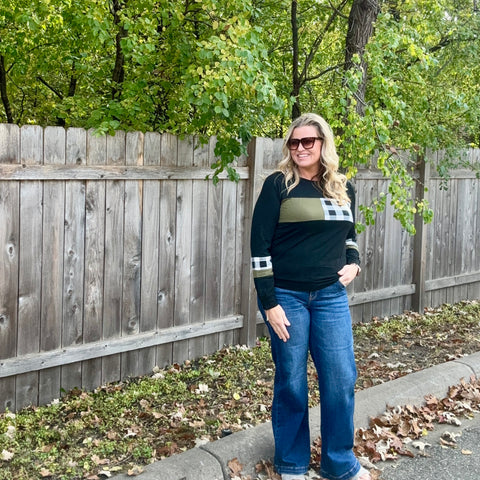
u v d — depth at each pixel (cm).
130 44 481
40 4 534
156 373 505
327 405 325
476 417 450
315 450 370
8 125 407
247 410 436
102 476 336
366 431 403
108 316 480
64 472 340
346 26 758
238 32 446
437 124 704
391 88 510
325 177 323
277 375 332
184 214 523
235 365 528
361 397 437
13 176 410
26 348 433
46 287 440
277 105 465
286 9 713
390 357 581
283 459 334
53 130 430
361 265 687
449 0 716
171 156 504
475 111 647
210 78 439
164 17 500
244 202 568
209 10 480
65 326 454
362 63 599
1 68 687
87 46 627
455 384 492
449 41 727
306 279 319
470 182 817
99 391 468
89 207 459
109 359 484
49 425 407
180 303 529
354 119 495
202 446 353
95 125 510
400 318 721
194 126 518
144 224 496
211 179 536
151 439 380
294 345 322
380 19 535
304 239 319
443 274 794
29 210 425
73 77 692
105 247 472
